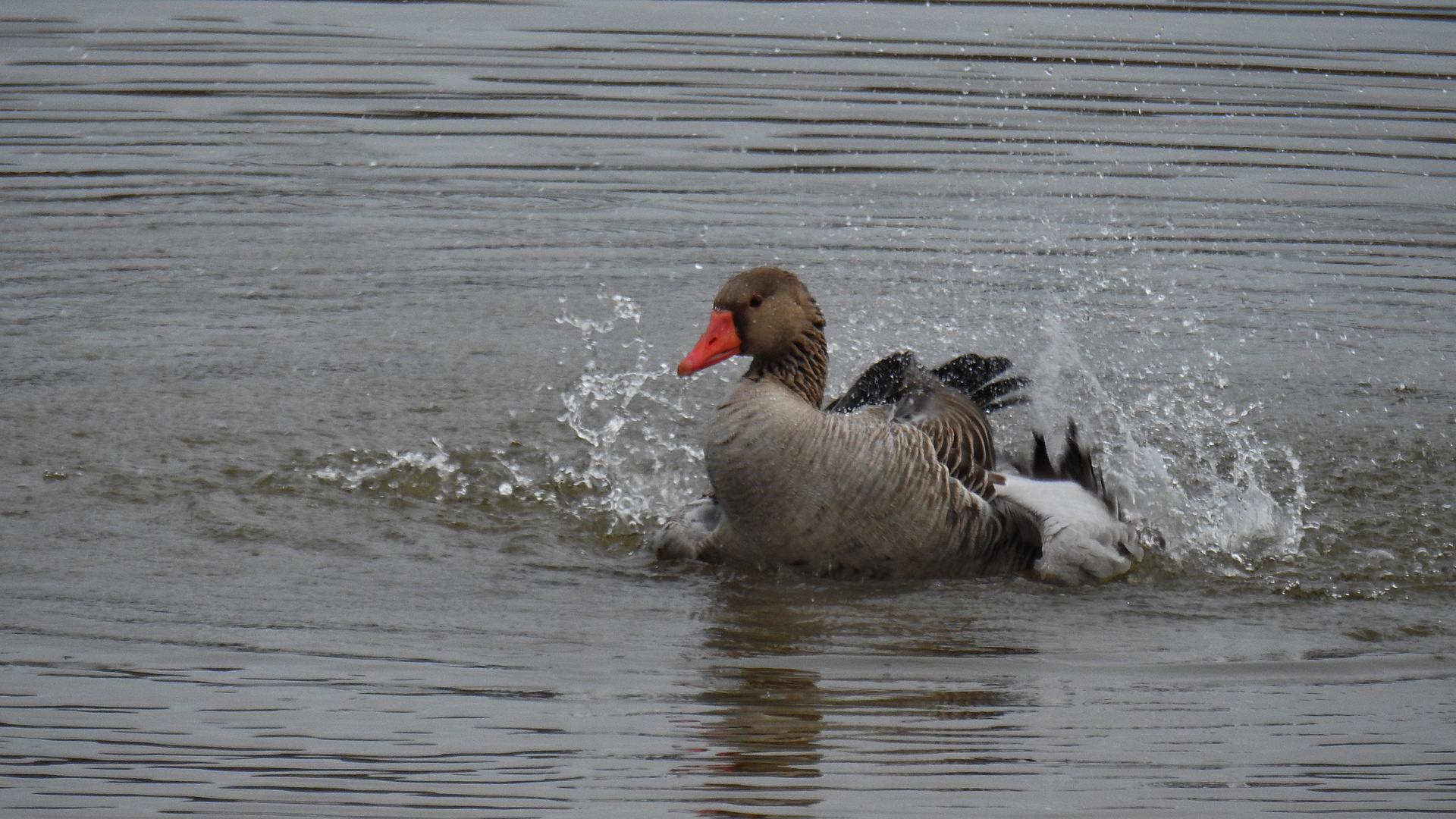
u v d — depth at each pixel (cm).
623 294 1664
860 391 1190
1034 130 2291
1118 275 1744
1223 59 2678
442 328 1554
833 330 1554
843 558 1026
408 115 2359
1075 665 874
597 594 987
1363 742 766
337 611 930
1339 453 1298
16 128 2245
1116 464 1248
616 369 1467
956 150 2194
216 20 3012
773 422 1012
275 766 711
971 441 1095
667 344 1540
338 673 827
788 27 2972
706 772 714
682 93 2483
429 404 1351
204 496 1126
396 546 1061
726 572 1045
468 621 922
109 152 2148
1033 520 1066
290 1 3186
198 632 883
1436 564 1077
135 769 706
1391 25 2945
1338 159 2167
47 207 1902
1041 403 1398
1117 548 1064
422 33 2912
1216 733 776
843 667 862
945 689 832
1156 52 2736
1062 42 2822
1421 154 2191
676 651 883
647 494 1199
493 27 2969
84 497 1109
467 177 2075
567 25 2991
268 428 1273
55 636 865
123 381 1366
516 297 1650
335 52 2753
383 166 2112
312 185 2031
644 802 682
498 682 823
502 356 1486
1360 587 1033
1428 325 1630
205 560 1009
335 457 1223
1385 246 1864
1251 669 876
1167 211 1967
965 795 697
